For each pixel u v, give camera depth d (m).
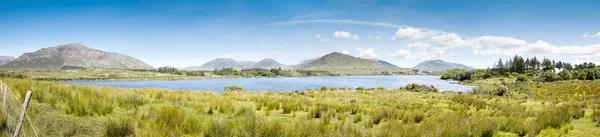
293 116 12.12
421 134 8.02
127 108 10.30
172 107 10.03
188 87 88.81
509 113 13.75
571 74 107.06
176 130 7.03
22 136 5.48
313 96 25.78
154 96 14.95
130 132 6.62
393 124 9.73
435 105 19.00
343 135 7.63
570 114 12.52
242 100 18.22
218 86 95.44
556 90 41.94
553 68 156.88
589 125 10.84
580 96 28.91
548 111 14.25
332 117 11.98
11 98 8.43
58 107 9.26
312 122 9.05
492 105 18.00
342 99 22.47
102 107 9.14
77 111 8.34
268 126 7.56
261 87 85.44
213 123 7.67
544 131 9.44
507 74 140.88
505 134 9.25
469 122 9.98
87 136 6.37
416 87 41.47
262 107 14.91
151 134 6.35
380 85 100.06
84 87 15.28
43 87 13.69
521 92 40.44
